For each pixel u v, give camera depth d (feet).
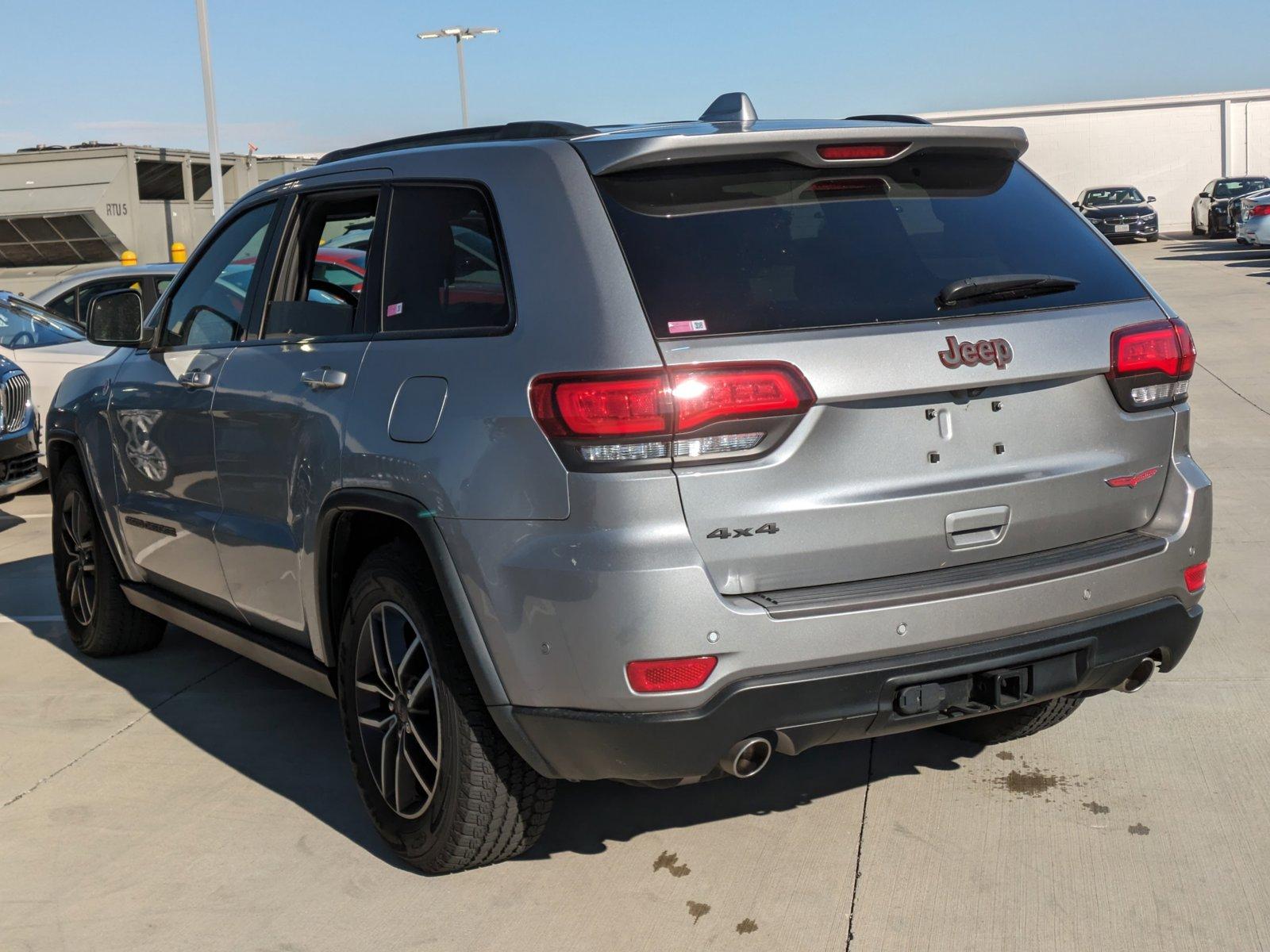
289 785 12.93
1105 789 12.01
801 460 8.95
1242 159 135.85
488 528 9.29
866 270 9.46
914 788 12.16
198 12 66.03
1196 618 10.61
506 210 9.88
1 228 60.29
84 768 13.52
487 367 9.50
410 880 10.84
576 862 10.98
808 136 9.52
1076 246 10.52
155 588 15.60
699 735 8.80
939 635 9.20
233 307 13.46
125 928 10.27
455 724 9.98
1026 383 9.69
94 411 15.85
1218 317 51.16
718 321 8.91
